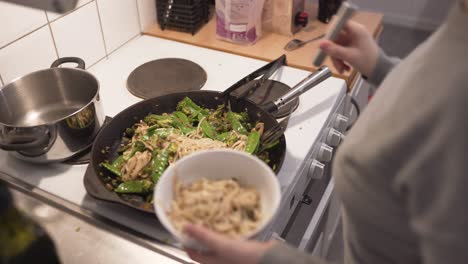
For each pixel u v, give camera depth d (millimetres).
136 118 895
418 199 401
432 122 385
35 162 834
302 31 1328
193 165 585
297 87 906
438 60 401
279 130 806
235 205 543
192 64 1154
